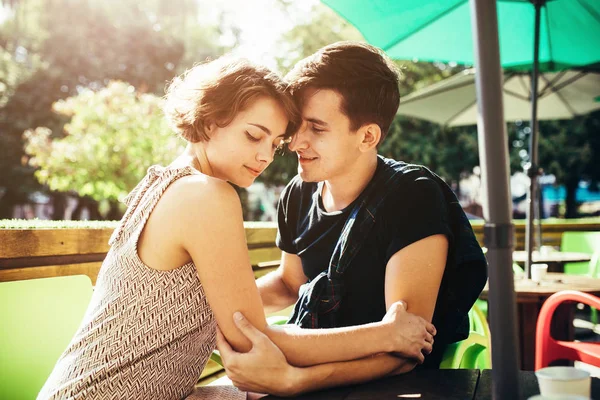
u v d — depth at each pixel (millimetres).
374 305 1894
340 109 1860
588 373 1166
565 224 7789
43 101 22828
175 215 1531
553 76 6586
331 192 2039
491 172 1170
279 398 1521
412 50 4801
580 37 4941
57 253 2258
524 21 4926
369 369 1596
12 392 1828
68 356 1564
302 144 1913
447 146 18047
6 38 23891
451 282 1909
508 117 7059
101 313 1548
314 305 1886
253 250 3816
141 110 13398
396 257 1801
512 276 1167
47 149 14211
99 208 21453
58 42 23594
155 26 24859
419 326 1684
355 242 1885
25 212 25453
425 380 1601
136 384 1537
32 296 1939
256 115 1658
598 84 6566
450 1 4098
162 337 1560
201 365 1700
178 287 1565
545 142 18438
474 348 2213
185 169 1597
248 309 1555
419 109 7281
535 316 3541
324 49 1901
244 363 1509
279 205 2303
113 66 23906
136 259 1541
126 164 13102
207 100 1648
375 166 2012
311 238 2082
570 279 3980
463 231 1894
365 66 1865
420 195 1845
